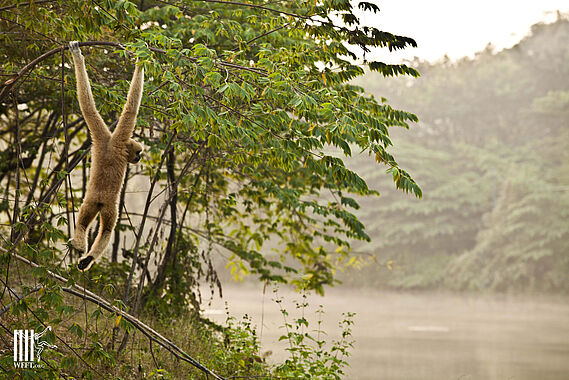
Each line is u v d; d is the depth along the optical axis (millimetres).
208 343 12109
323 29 8242
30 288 7480
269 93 7336
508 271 54031
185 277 13586
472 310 40969
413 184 7094
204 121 7305
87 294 7734
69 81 8516
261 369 10688
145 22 11656
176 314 12945
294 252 15961
